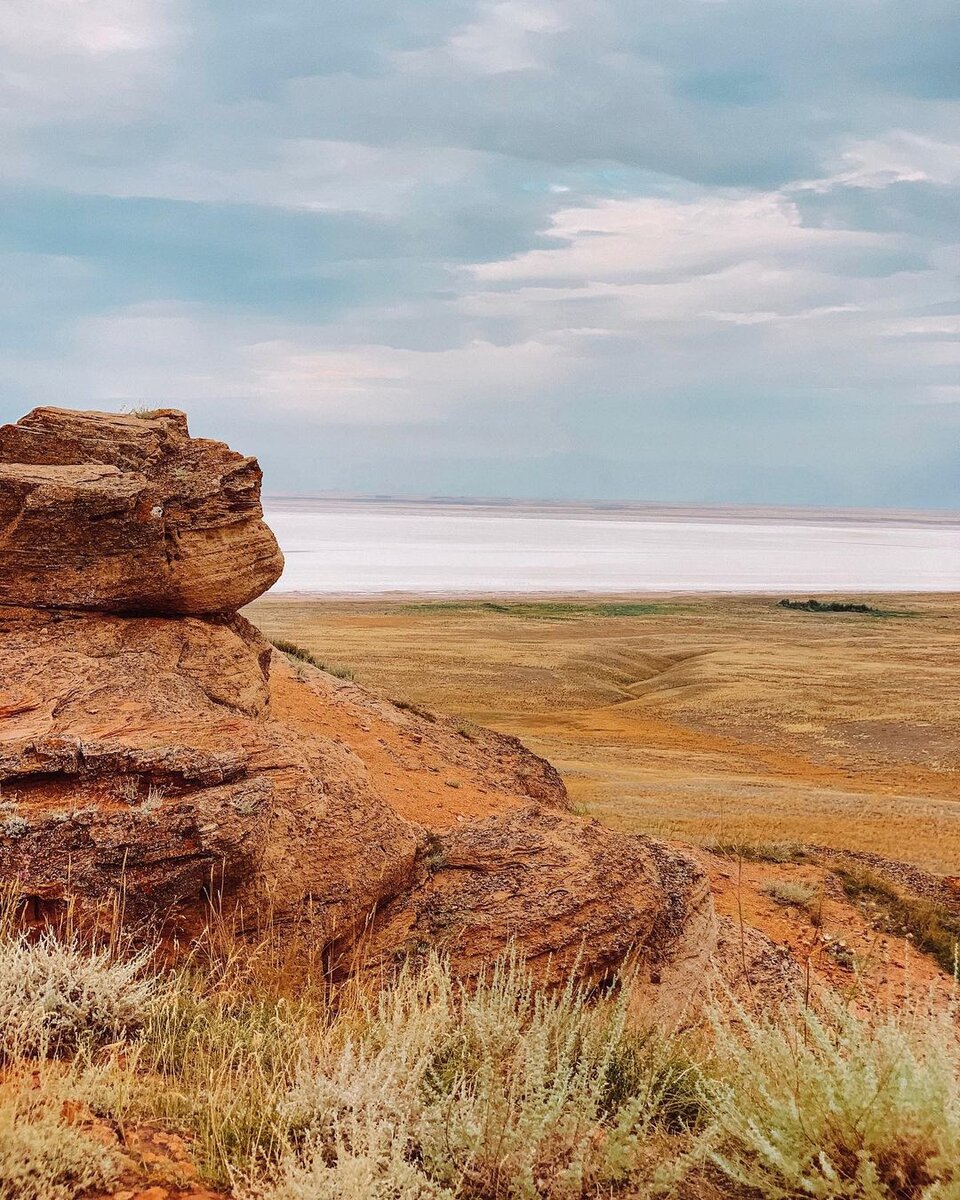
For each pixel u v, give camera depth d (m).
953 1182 3.03
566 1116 3.71
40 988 4.23
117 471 10.08
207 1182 3.29
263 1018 4.96
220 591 10.21
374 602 140.50
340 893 6.89
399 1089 3.88
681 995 8.56
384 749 12.70
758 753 55.19
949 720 62.50
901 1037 3.54
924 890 18.48
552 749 51.00
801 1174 3.30
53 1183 3.03
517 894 8.14
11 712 7.11
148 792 5.96
